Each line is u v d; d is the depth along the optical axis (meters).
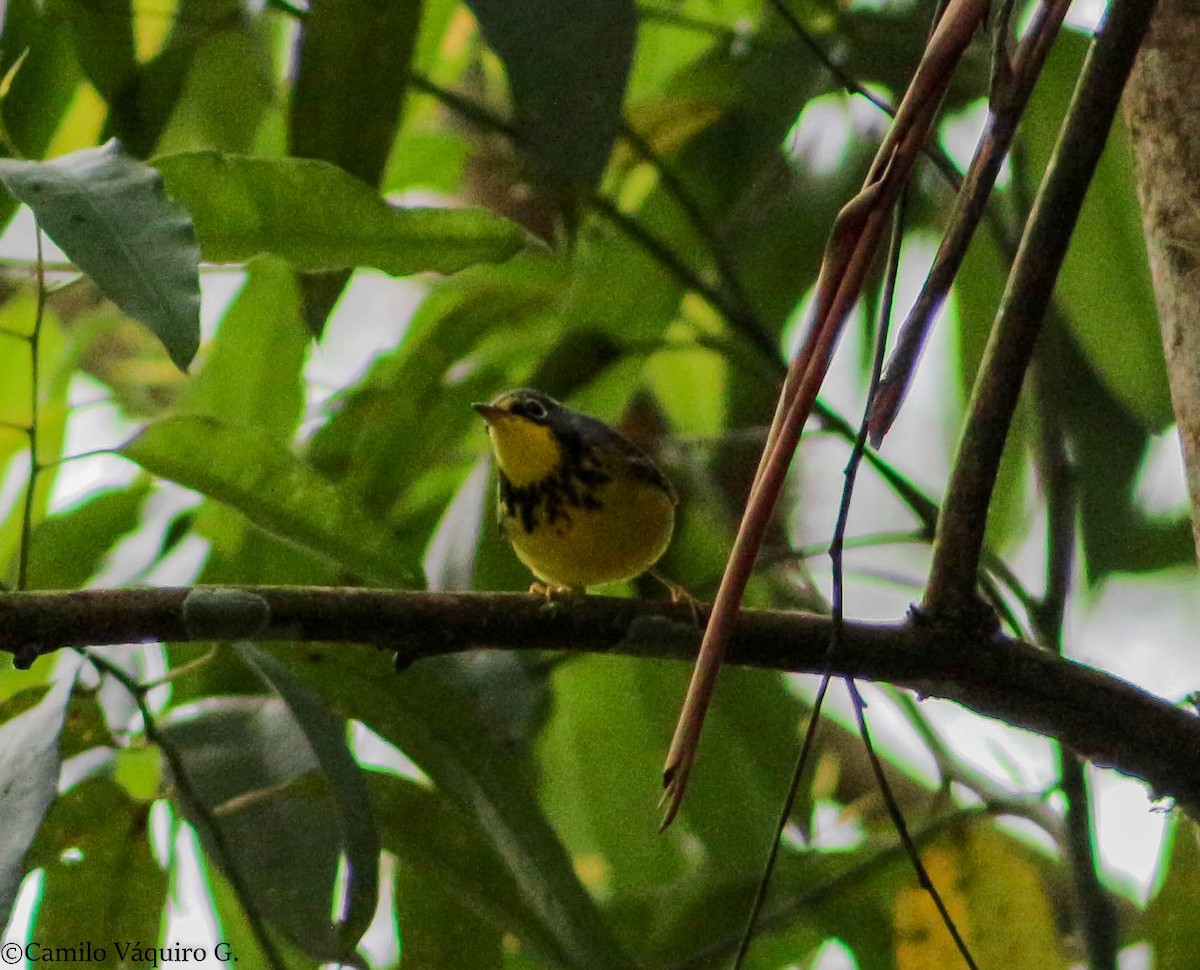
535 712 11.30
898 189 4.48
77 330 11.73
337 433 11.34
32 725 6.86
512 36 8.07
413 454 11.37
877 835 11.36
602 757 11.95
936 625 6.80
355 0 9.20
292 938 7.62
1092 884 9.08
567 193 9.87
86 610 6.60
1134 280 9.98
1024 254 5.85
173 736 8.29
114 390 12.94
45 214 6.03
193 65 11.16
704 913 10.98
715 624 4.44
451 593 7.00
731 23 12.38
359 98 9.34
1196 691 7.85
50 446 11.21
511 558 11.55
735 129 11.31
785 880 11.05
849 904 10.70
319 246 8.38
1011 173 10.36
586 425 10.61
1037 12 4.90
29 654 6.56
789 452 4.46
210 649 9.44
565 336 11.23
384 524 8.39
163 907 8.11
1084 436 10.91
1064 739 6.99
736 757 11.49
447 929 9.30
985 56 10.40
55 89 10.52
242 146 11.55
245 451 8.08
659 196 11.26
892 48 10.49
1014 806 9.65
